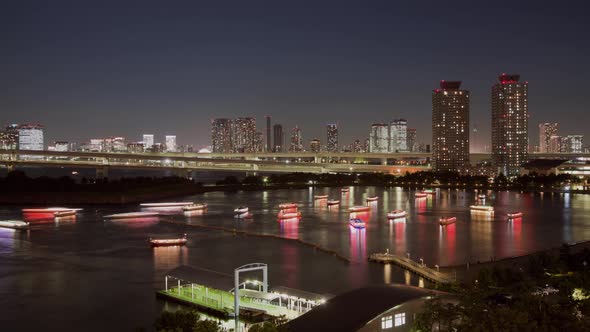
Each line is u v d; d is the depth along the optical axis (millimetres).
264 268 140250
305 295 136625
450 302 103750
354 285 163250
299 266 190000
